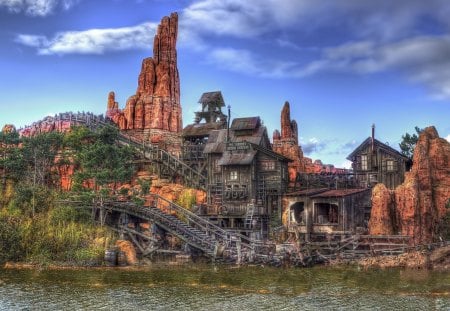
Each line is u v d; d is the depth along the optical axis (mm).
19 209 70062
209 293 47875
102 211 72688
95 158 75688
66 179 91375
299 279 54625
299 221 81625
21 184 79312
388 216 71875
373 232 71938
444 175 75312
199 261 65562
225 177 85688
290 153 103125
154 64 118125
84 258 62094
